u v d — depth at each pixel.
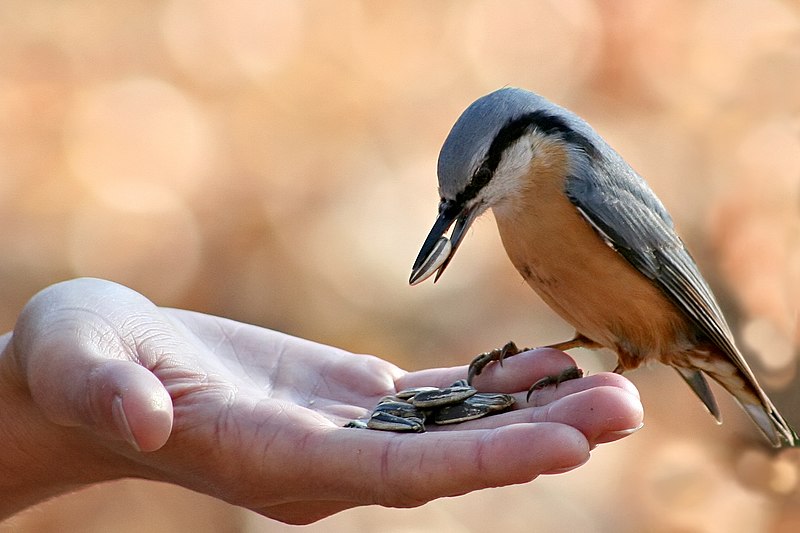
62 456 6.68
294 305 11.51
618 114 11.94
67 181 11.60
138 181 11.56
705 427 10.48
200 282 11.45
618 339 7.73
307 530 9.92
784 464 9.77
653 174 11.31
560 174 7.49
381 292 11.70
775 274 10.00
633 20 11.96
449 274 12.09
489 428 5.88
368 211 11.84
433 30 12.59
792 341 9.85
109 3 12.20
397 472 5.39
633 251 7.47
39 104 11.80
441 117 12.26
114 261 11.40
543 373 6.88
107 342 5.94
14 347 6.33
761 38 11.61
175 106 11.75
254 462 5.74
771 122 11.23
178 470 6.18
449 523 9.99
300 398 6.99
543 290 7.78
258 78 11.95
